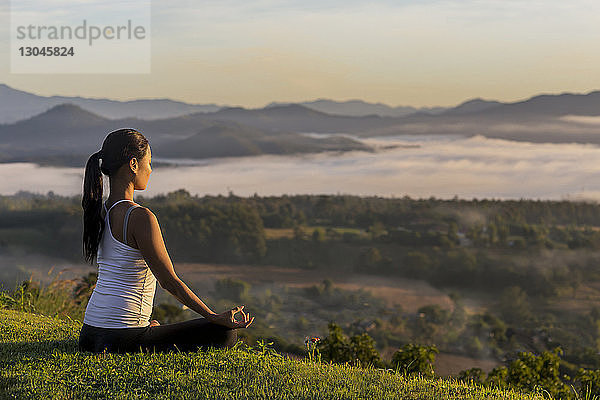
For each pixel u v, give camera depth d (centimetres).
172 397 275
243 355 351
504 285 16612
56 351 354
